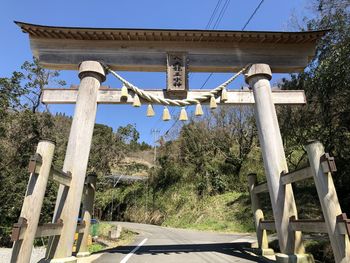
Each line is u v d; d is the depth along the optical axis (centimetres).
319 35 834
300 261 616
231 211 2425
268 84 822
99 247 1062
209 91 835
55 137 2033
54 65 824
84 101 771
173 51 845
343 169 1319
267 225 783
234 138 3159
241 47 855
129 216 3900
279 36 827
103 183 3231
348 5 1185
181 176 3403
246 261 691
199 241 1265
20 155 1739
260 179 2719
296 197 1875
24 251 473
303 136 1689
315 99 1401
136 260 723
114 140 3272
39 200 507
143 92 808
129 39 835
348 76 1110
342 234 480
